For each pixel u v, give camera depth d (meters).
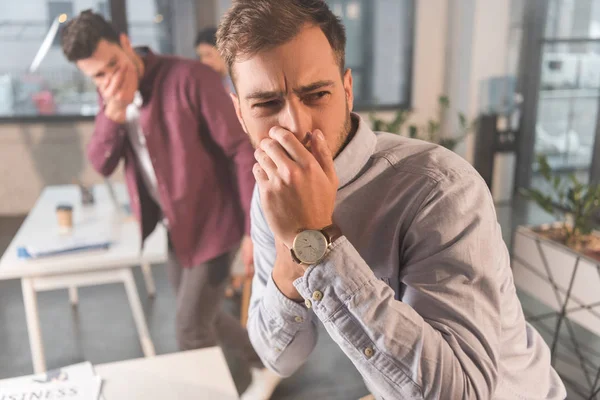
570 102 4.61
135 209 2.16
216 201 1.96
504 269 0.83
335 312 0.73
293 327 0.91
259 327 0.97
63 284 2.17
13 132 4.95
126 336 2.90
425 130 5.36
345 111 0.76
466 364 0.71
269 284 0.89
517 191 5.25
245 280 2.68
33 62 4.95
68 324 3.03
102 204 2.97
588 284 2.21
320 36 0.70
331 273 0.72
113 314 3.14
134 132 2.01
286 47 0.68
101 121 1.99
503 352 0.89
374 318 0.71
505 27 5.11
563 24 4.61
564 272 2.31
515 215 4.77
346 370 2.50
